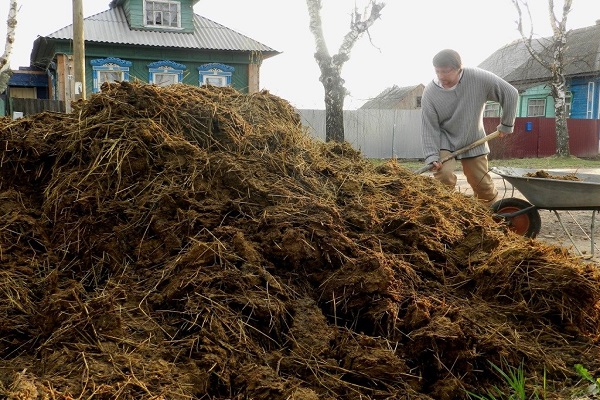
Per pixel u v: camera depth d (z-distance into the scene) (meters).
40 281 3.14
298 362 2.67
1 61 13.81
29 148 3.85
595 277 3.45
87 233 3.35
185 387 2.38
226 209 3.46
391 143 23.28
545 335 3.25
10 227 3.39
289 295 3.02
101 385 2.25
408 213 3.84
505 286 3.44
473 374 2.84
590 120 26.11
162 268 3.13
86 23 20.31
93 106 3.92
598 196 5.46
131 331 2.68
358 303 3.05
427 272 3.49
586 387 2.82
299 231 3.24
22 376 2.22
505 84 5.99
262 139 4.08
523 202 6.04
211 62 21.11
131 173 3.56
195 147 3.74
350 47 14.46
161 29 20.94
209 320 2.76
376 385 2.67
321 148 4.62
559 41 23.33
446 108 6.14
